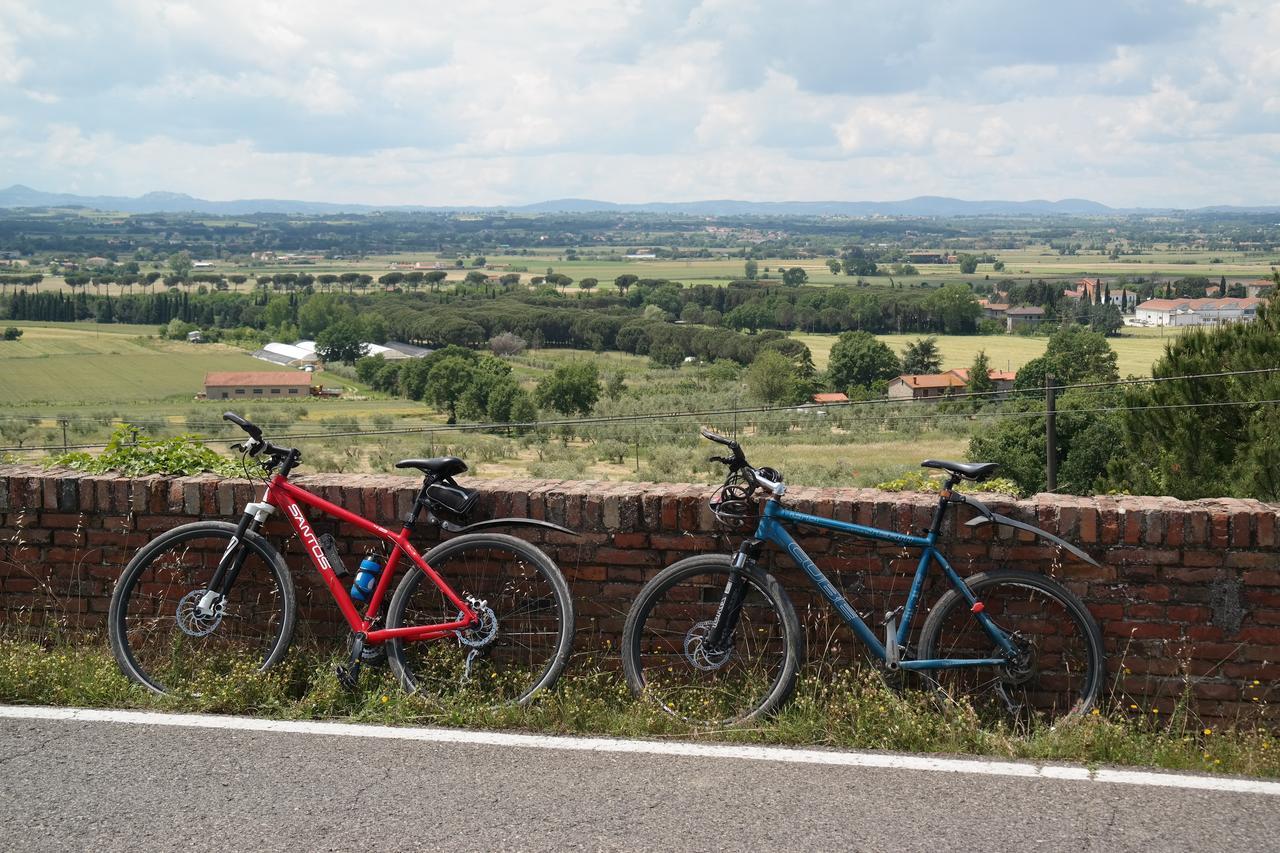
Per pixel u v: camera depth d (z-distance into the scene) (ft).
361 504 15.92
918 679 14.60
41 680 15.21
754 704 14.44
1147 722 14.16
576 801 11.72
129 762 12.83
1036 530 14.17
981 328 511.81
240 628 16.39
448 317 513.04
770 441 181.06
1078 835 10.93
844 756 12.95
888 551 14.87
